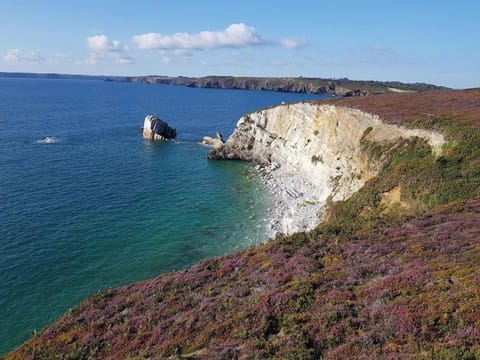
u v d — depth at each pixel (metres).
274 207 59.06
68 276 38.28
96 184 67.06
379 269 18.81
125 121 149.88
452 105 57.53
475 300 12.95
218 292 21.47
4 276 37.44
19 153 86.75
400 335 12.88
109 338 19.53
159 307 21.27
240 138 92.00
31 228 47.84
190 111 194.75
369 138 53.59
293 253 24.41
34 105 197.12
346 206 42.94
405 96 72.31
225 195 64.62
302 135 76.38
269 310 17.09
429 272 16.38
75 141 104.69
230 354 14.51
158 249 44.72
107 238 46.75
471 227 21.75
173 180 72.44
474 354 10.68
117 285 37.22
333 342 13.86
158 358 16.03
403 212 34.69
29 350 20.42
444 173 35.50
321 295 17.41
